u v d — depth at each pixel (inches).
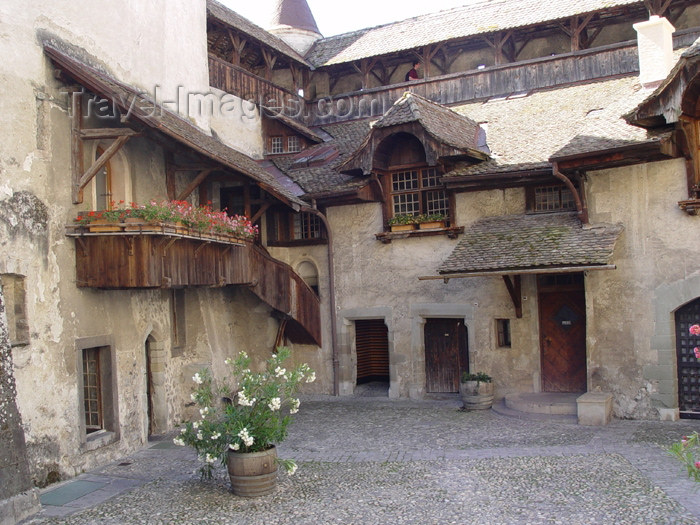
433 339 642.8
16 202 389.7
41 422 396.2
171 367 552.7
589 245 509.0
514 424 510.6
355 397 661.9
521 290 587.5
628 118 499.8
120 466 438.6
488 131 661.9
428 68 798.5
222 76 687.1
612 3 701.3
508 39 791.7
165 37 585.6
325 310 682.2
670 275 505.0
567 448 429.4
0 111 383.6
